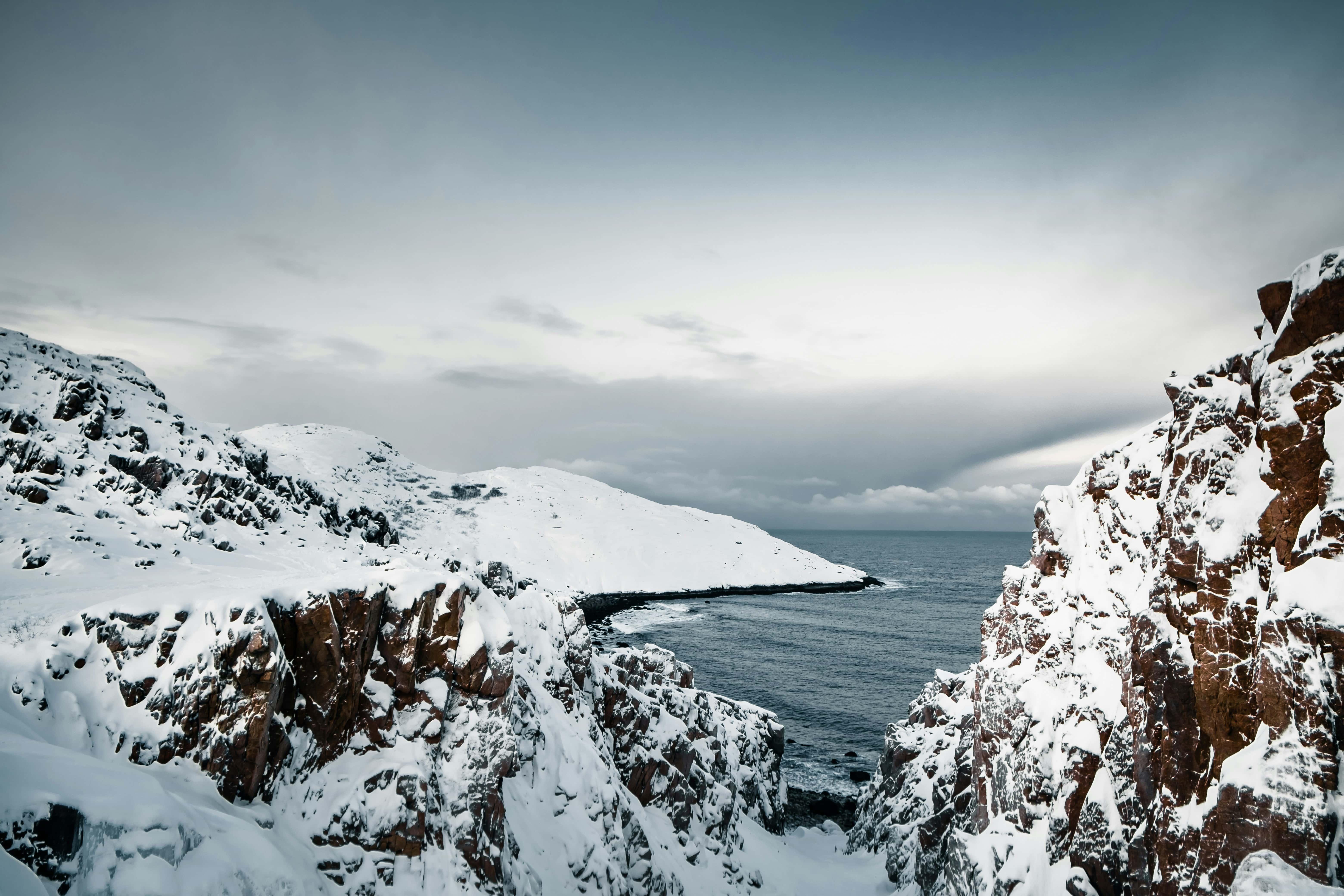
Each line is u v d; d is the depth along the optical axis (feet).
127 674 65.21
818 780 239.91
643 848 118.32
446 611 89.71
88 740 60.85
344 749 77.82
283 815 68.18
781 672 388.98
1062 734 90.43
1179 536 69.10
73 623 67.10
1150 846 70.33
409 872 73.05
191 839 52.29
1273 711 54.80
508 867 85.81
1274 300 63.05
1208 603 63.77
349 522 252.62
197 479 167.32
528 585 209.56
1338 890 48.16
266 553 152.25
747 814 178.09
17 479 135.54
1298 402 58.29
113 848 46.29
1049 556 107.24
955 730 153.17
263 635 67.87
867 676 381.19
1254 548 61.11
